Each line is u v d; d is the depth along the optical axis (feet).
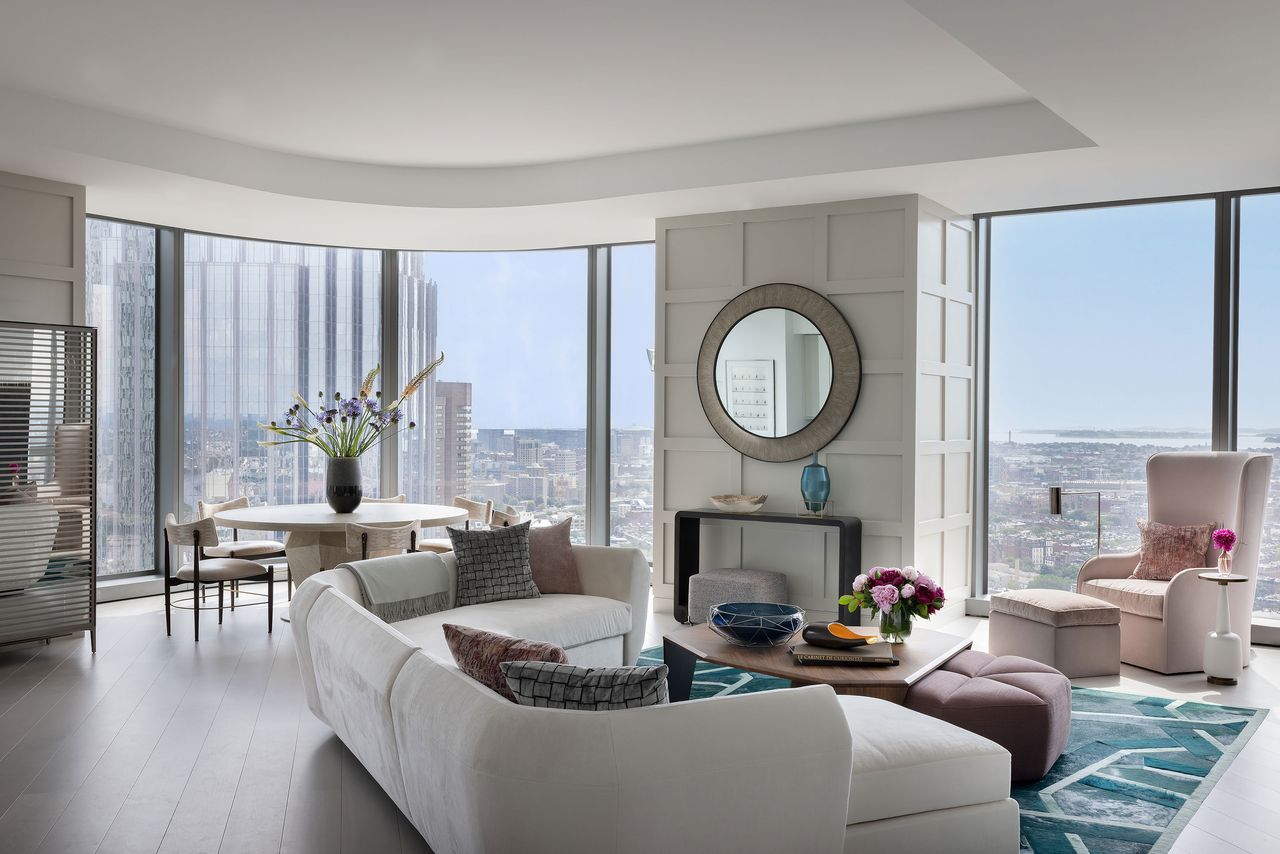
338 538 20.51
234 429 24.07
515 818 7.27
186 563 23.24
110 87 16.01
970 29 11.16
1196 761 12.41
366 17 13.23
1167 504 18.31
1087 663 16.42
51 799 10.89
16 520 16.96
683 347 21.86
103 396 22.16
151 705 14.38
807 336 20.22
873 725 9.53
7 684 15.40
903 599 13.32
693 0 12.57
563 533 16.69
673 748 7.37
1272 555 19.06
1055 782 11.68
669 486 22.11
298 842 9.86
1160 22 10.91
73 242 18.76
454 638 9.10
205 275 23.68
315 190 20.06
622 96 16.37
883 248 19.62
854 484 19.94
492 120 17.66
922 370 19.61
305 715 13.97
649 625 20.62
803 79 15.49
